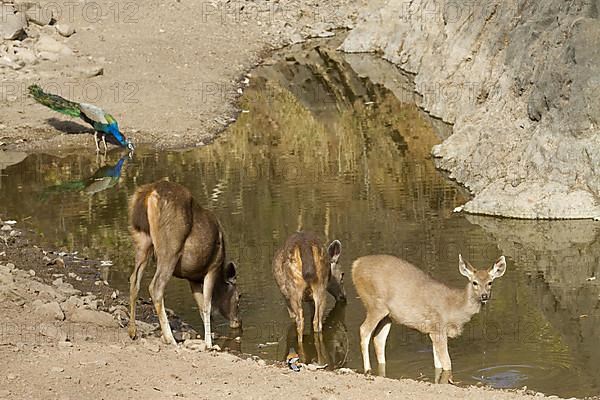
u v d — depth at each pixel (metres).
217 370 12.99
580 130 23.72
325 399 11.78
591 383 14.01
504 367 14.72
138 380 12.12
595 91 23.58
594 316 16.80
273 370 13.34
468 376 14.43
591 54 24.03
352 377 13.27
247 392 11.91
